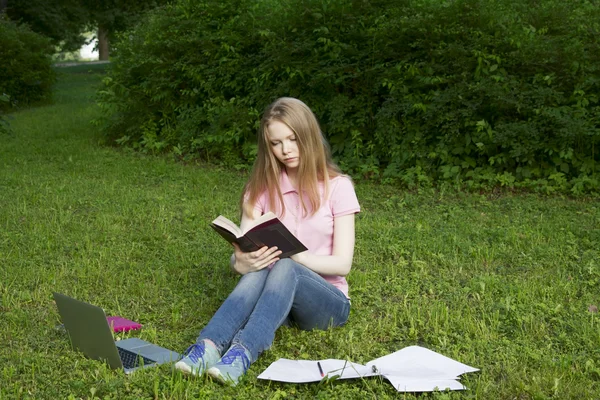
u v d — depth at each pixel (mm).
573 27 9031
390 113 8734
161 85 10766
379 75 9023
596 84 8336
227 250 6016
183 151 10633
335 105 9125
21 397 3293
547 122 8281
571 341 3977
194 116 10555
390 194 8312
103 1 35500
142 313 4520
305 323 4039
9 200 7766
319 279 3898
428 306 4574
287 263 3773
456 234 6414
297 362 3604
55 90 21172
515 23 8930
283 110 3973
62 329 4152
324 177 4043
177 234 6523
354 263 5629
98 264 5500
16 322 4344
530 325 4234
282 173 4086
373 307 4613
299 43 9469
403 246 6031
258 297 3719
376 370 3473
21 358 3721
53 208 7387
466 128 8617
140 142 11133
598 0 9477
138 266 5527
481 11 8758
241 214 4172
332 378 3379
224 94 10656
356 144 9188
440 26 8781
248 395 3273
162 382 3383
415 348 3764
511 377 3467
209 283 5094
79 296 4859
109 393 3281
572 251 5895
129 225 6820
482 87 8297
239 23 10352
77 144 11852
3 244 6062
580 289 5023
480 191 8398
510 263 5684
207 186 8664
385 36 9000
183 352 3846
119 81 11633
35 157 10672
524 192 8305
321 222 4035
